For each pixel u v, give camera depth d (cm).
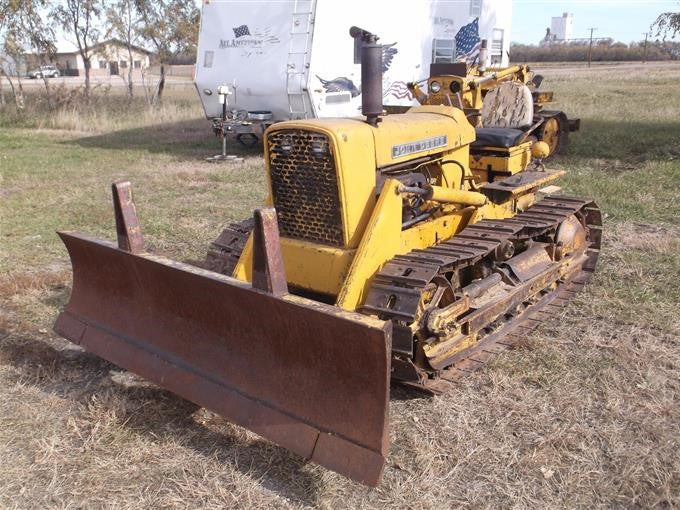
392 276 378
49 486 326
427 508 309
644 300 533
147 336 396
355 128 391
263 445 355
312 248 402
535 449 349
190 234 746
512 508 308
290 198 411
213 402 349
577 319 507
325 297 407
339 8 1129
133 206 386
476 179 557
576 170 1016
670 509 305
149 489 324
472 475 332
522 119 622
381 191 397
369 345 284
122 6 2255
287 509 309
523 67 1088
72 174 1115
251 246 426
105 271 417
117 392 409
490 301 443
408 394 407
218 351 359
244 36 1184
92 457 347
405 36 1264
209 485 325
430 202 442
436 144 452
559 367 433
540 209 552
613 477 328
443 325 393
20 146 1466
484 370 432
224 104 1172
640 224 743
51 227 780
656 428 364
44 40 2094
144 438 364
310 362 316
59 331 444
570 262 560
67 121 1869
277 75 1141
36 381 424
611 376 420
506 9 1565
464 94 858
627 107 1836
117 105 2166
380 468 286
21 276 603
